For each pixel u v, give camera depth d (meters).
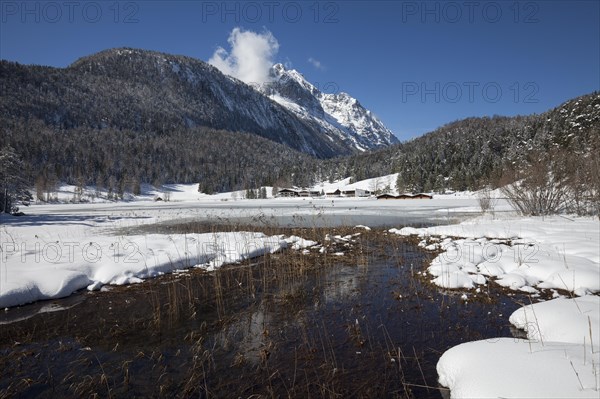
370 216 29.50
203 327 6.04
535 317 5.12
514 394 3.11
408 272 9.27
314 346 5.23
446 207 41.94
